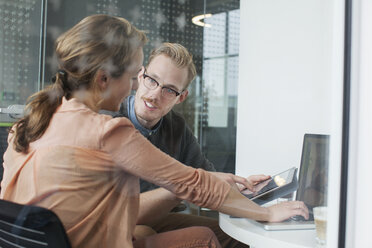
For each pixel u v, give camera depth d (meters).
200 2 1.45
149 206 1.12
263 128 1.55
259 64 1.50
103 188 0.93
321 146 0.85
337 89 0.76
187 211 1.23
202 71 1.46
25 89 1.23
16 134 0.95
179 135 1.33
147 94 1.24
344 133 0.75
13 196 0.92
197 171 1.04
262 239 0.97
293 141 1.51
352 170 0.74
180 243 1.10
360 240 0.74
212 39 1.46
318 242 0.83
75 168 0.90
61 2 1.27
